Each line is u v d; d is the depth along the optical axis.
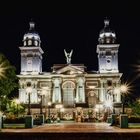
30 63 127.00
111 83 125.19
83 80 124.75
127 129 42.03
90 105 123.38
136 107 84.12
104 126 55.19
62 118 110.31
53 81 124.50
